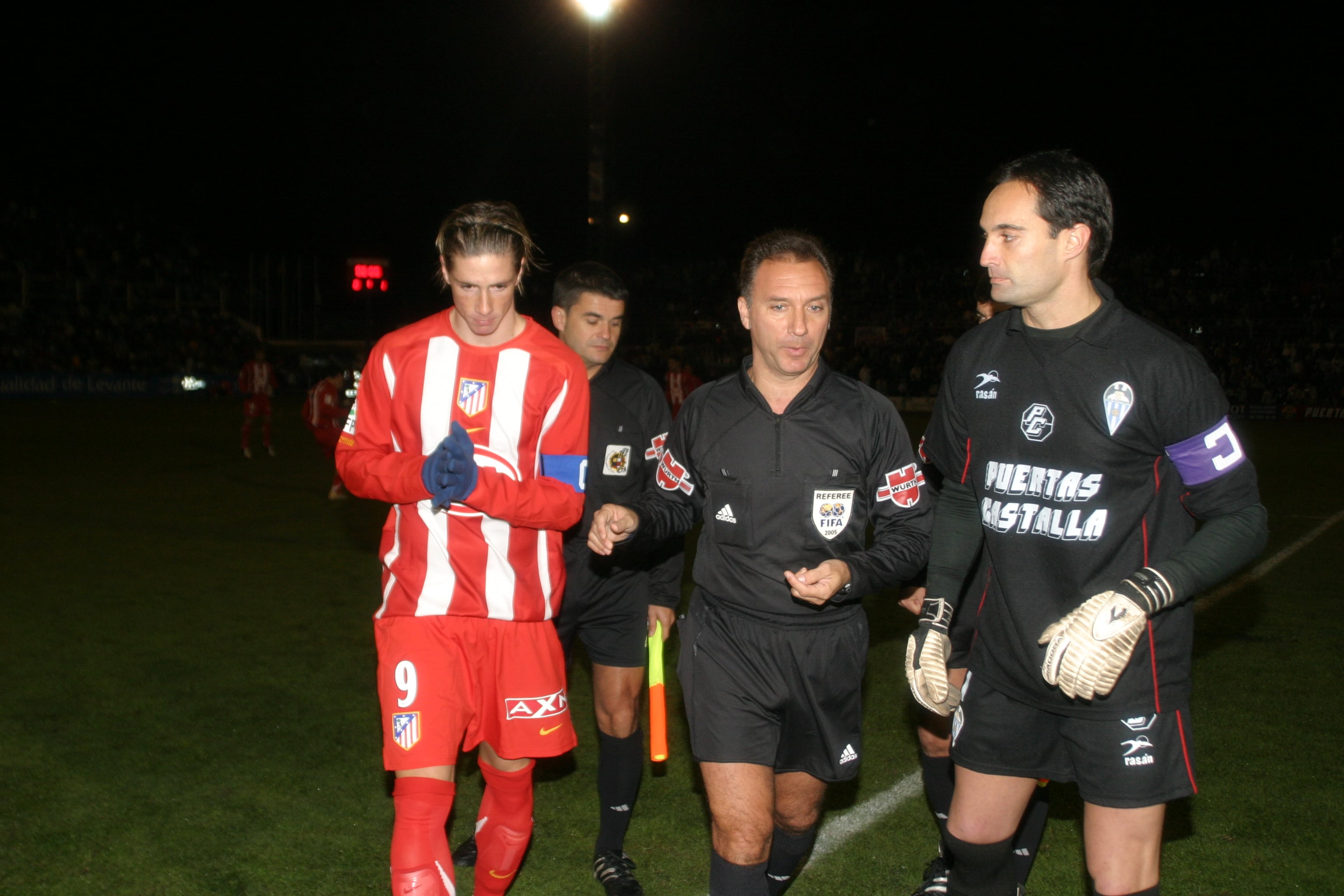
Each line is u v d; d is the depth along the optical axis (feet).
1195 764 12.48
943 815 9.76
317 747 12.84
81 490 35.32
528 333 8.27
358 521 29.84
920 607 9.93
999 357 7.27
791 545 8.06
